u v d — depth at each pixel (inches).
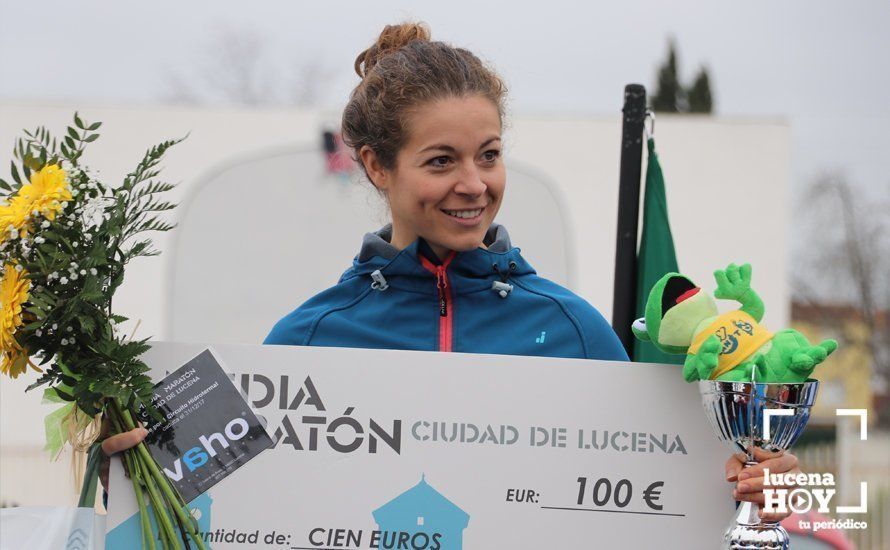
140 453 114.7
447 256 130.3
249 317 213.9
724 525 115.7
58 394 113.3
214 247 217.0
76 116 115.9
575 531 116.2
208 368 118.0
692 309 109.0
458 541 116.3
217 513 116.3
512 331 128.7
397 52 126.2
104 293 111.0
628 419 116.8
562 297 130.7
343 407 117.6
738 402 107.0
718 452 116.3
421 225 121.8
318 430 117.5
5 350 111.8
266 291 212.4
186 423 116.9
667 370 117.2
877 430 884.6
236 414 117.4
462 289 129.2
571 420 117.0
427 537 116.4
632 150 161.3
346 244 214.7
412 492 116.9
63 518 116.3
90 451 118.1
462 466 117.0
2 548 115.5
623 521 116.2
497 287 129.4
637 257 162.6
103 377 112.3
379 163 125.6
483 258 130.1
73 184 111.8
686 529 115.9
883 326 932.0
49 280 110.3
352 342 129.6
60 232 110.2
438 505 116.6
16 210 109.8
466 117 118.0
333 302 133.7
